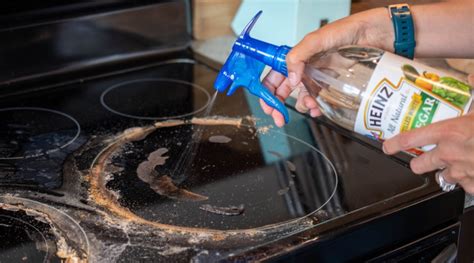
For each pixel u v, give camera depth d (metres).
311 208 0.67
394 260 0.66
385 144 0.63
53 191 0.70
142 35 1.10
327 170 0.75
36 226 0.63
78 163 0.76
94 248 0.59
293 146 0.81
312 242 0.60
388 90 0.64
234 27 1.13
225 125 0.88
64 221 0.64
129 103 0.95
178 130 0.86
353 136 0.83
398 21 0.72
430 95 0.63
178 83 1.03
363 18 0.73
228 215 0.65
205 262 0.57
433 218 0.68
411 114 0.63
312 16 0.98
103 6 1.05
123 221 0.64
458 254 0.75
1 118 0.88
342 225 0.62
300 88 0.78
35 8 0.99
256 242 0.60
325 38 0.69
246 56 0.71
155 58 1.12
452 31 0.75
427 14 0.75
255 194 0.70
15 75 0.98
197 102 0.96
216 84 0.73
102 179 0.73
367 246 0.64
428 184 0.70
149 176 0.74
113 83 1.02
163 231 0.62
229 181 0.73
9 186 0.70
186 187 0.71
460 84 0.63
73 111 0.91
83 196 0.69
